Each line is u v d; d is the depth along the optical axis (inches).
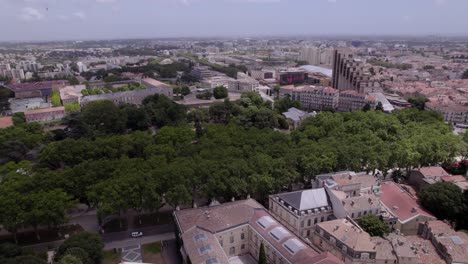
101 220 6225.4
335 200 6181.1
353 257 4963.1
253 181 6766.7
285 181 7042.3
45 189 6486.2
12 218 5600.4
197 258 4628.4
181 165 7007.9
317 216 6092.5
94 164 7219.5
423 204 6791.3
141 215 6860.2
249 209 5949.8
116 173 6948.8
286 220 6274.6
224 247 5511.8
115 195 6018.7
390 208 6530.5
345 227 5457.7
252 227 5585.6
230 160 7337.6
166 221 6648.6
